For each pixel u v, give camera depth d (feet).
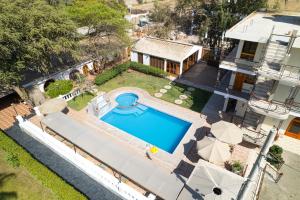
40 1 95.61
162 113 96.48
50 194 61.00
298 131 79.87
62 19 97.35
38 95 97.81
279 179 65.62
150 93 109.29
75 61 117.70
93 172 65.67
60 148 72.59
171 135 85.56
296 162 71.72
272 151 71.51
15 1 86.07
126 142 79.77
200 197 51.08
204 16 156.46
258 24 83.30
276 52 70.13
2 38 75.51
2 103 99.81
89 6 111.65
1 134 78.18
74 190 58.90
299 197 61.11
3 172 67.41
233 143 68.95
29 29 86.07
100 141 70.23
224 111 94.43
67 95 102.42
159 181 57.52
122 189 59.88
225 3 131.95
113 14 113.80
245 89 84.23
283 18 90.79
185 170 68.95
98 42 126.11
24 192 61.67
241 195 32.71
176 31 186.39
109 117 94.73
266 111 69.21
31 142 79.92
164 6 199.00
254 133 77.77
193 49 124.57
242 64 77.87
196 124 88.17
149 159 71.15
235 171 63.57
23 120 83.05
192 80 119.14
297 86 67.46
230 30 77.36
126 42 121.80
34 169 64.85
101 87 114.21
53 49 92.22
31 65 95.71
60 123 77.46
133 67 130.52
